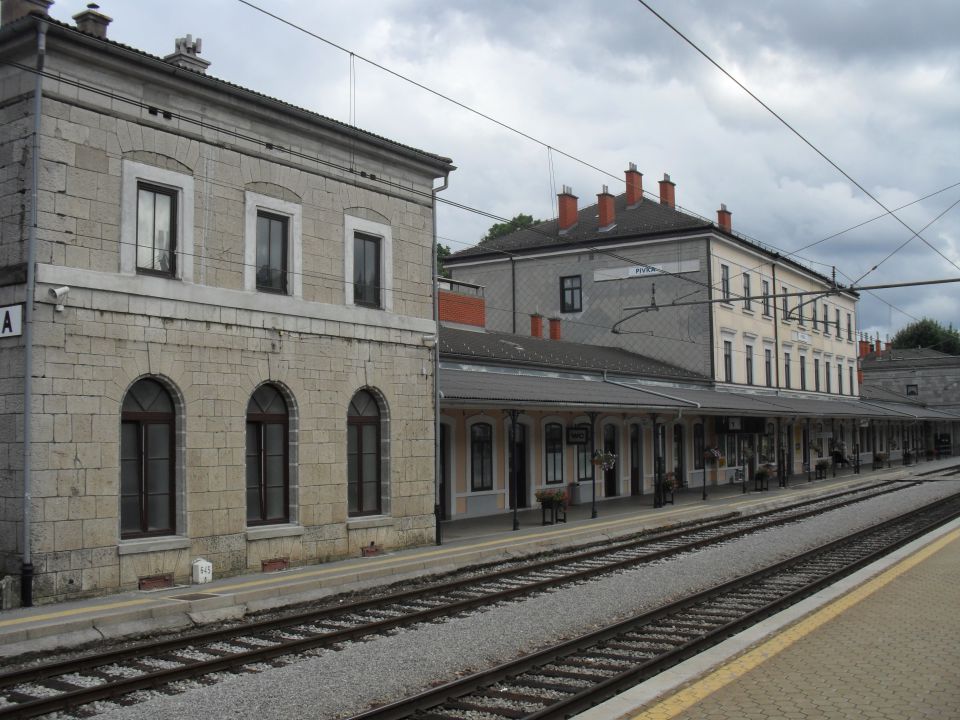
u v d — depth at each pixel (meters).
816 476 42.41
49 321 12.49
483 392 20.50
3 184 12.86
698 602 12.91
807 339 48.75
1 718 7.60
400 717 7.75
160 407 14.09
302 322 16.09
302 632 11.13
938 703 7.22
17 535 12.20
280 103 15.59
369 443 17.73
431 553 17.30
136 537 13.59
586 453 29.55
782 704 7.19
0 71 13.07
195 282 14.45
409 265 18.50
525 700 8.27
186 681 8.92
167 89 14.20
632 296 38.94
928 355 77.56
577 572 15.27
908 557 14.99
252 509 15.44
